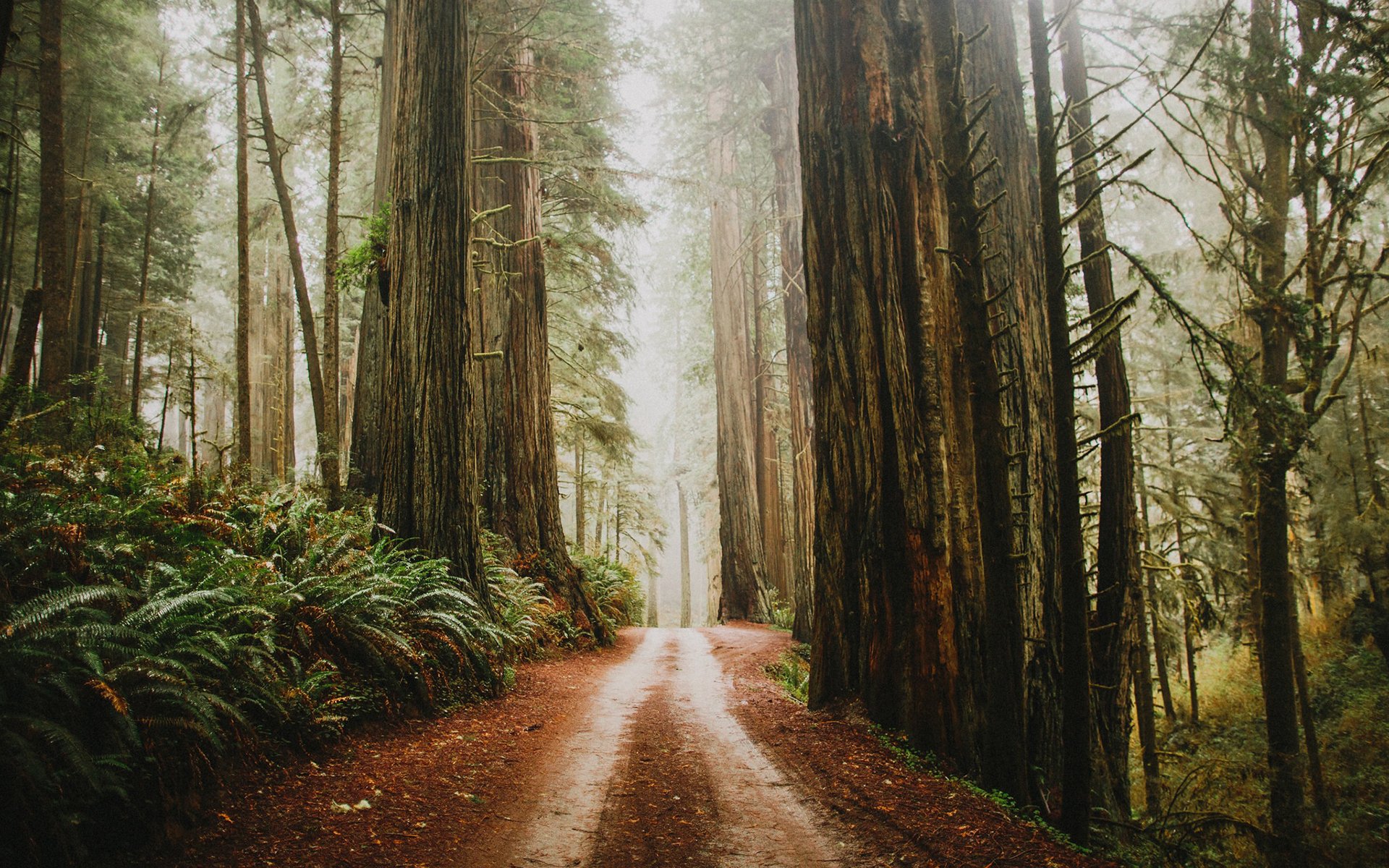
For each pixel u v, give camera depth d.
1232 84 8.20
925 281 8.02
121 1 18.50
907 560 7.62
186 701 4.00
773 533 26.28
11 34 3.21
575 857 4.34
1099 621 8.91
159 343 19.44
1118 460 9.05
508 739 6.62
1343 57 7.82
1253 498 12.76
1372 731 14.02
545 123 15.85
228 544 6.65
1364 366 16.27
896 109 8.25
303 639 5.65
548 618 13.21
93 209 21.58
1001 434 6.18
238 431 13.77
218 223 27.19
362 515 10.55
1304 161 8.93
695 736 7.34
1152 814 10.78
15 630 3.72
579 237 20.72
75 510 5.16
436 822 4.60
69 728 3.62
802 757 6.62
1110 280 9.55
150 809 3.73
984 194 9.24
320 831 4.17
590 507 30.83
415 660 6.77
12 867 3.09
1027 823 5.45
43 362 11.26
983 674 7.22
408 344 9.55
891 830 4.96
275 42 18.47
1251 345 12.22
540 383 16.27
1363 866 8.92
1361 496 17.25
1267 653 8.83
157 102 22.22
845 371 8.33
